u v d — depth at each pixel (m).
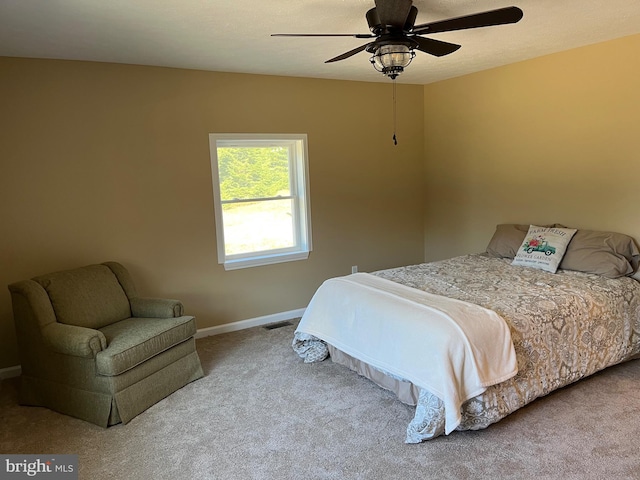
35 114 3.42
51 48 3.13
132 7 2.39
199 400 3.02
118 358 2.70
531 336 2.71
